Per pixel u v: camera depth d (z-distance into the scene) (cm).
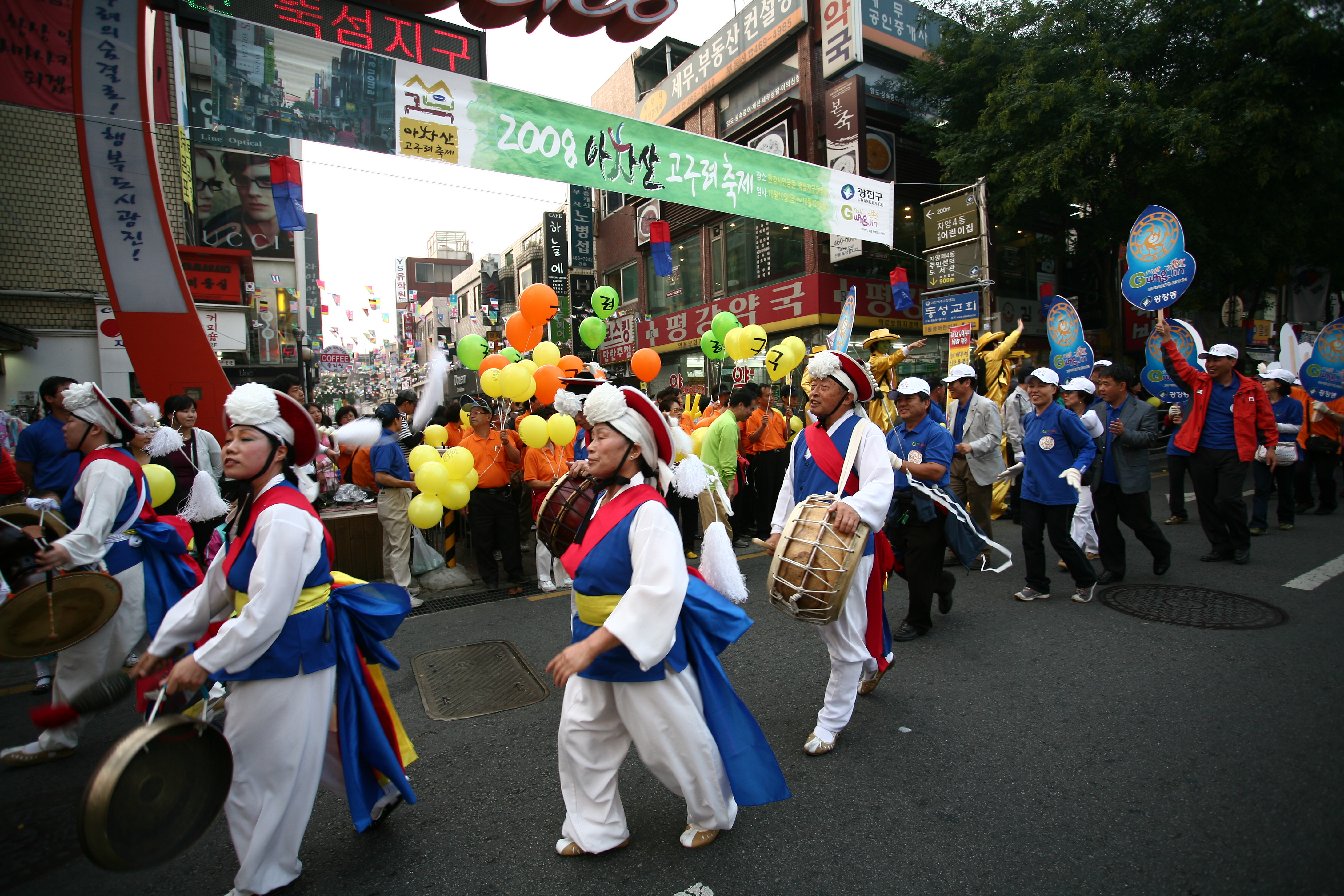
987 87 1323
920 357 1670
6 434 740
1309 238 1217
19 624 269
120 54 499
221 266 1259
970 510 616
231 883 229
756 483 746
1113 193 1134
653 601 201
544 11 577
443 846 244
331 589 229
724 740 226
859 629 302
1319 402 804
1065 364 892
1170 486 757
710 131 1786
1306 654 383
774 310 1653
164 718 174
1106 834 235
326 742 226
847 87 1441
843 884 215
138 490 315
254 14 518
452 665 416
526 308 601
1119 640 417
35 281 1058
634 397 221
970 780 273
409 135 532
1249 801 250
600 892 216
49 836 254
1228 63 963
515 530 598
